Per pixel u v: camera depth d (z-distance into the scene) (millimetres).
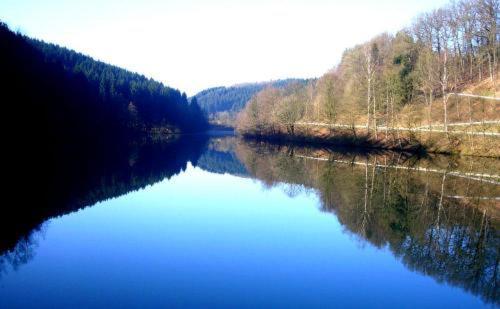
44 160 43094
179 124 136750
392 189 29812
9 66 49875
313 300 12180
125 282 13234
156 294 12367
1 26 55812
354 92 72625
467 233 19125
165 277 13680
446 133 50969
